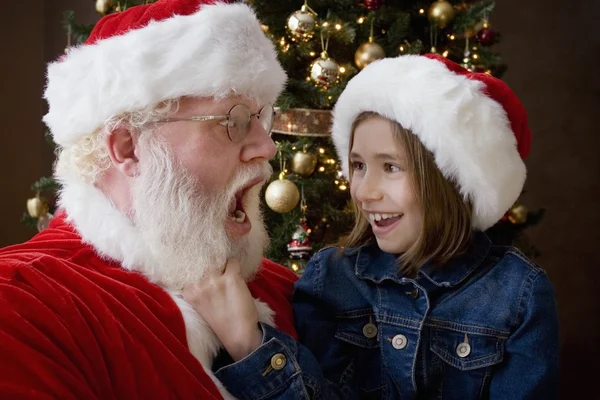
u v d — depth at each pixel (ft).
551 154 12.64
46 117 3.83
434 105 3.77
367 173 4.06
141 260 3.56
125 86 3.50
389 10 7.93
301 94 7.55
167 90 3.52
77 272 3.31
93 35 3.85
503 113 4.05
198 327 3.42
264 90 3.83
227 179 3.75
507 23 12.63
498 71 9.06
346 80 7.31
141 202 3.58
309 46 7.45
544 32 12.61
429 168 3.87
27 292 2.99
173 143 3.61
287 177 7.24
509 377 3.67
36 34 12.14
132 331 3.15
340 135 4.39
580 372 12.34
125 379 3.04
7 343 2.72
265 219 7.70
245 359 3.38
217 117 3.63
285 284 4.59
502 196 3.99
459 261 4.00
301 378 3.44
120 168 3.65
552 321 3.76
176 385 3.12
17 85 11.94
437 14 7.82
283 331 3.88
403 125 3.87
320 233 8.14
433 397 3.83
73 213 3.67
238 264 3.75
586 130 12.56
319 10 7.86
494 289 3.88
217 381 3.32
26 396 2.64
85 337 3.00
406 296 4.01
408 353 3.84
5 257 3.33
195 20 3.65
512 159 4.03
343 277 4.26
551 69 12.62
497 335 3.76
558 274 12.60
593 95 12.53
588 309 12.51
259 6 7.60
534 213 9.36
